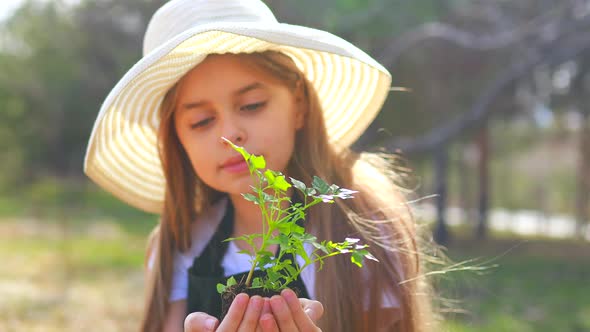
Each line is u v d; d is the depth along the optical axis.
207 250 2.01
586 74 13.02
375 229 1.83
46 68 16.78
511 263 11.65
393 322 1.77
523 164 27.58
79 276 9.01
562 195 26.66
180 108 1.81
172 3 1.86
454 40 8.51
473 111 9.12
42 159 22.84
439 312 2.12
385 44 10.70
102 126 1.99
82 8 14.90
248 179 1.73
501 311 7.15
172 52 1.73
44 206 19.59
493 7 11.28
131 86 1.86
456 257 12.20
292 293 1.33
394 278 1.78
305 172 1.87
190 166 2.06
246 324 1.32
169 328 2.03
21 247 11.44
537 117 15.10
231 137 1.71
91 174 2.12
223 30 1.60
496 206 28.42
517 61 10.91
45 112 19.62
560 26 8.51
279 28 1.64
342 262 1.76
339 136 2.11
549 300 8.08
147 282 2.16
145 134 2.16
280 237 1.25
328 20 8.22
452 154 22.92
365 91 2.03
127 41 14.80
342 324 1.71
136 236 13.87
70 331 6.16
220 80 1.72
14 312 6.76
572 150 24.91
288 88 1.79
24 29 16.27
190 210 2.08
